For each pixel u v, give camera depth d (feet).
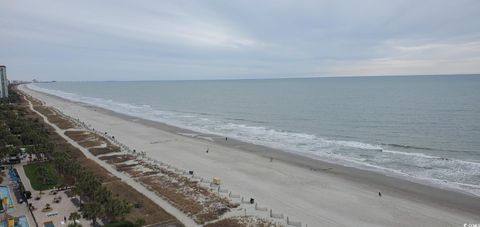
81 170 181.68
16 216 149.28
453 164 234.38
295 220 149.48
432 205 167.22
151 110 609.83
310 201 172.55
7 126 315.78
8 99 605.31
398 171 223.30
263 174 217.56
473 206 165.17
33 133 275.59
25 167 222.07
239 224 143.84
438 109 479.41
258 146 302.86
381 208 164.04
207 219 149.38
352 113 495.41
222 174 216.95
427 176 211.61
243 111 570.05
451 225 145.69
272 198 176.04
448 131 338.34
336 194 182.70
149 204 164.14
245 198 175.01
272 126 417.69
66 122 419.74
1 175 198.18
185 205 163.53
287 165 239.09
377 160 250.78
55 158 204.85
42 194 175.22
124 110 604.49
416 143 300.40
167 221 146.61
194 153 274.16
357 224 146.72
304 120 454.40
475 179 203.41
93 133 350.43
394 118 433.07
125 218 147.74
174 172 217.77
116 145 297.33
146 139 331.98
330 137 342.03
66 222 143.13
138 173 214.28
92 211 135.33
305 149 290.56
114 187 186.60
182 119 486.38
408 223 147.84
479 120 383.86
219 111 579.48
